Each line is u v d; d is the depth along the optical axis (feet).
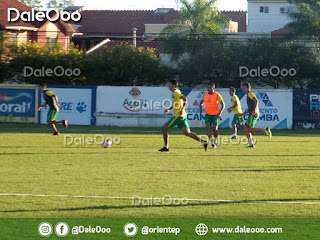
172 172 50.65
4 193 39.55
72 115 126.62
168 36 165.48
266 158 63.00
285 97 123.95
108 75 150.92
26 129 107.45
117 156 63.05
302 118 123.95
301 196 39.65
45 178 46.39
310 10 180.45
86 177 47.19
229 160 60.54
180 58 164.45
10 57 154.81
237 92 123.75
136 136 94.68
